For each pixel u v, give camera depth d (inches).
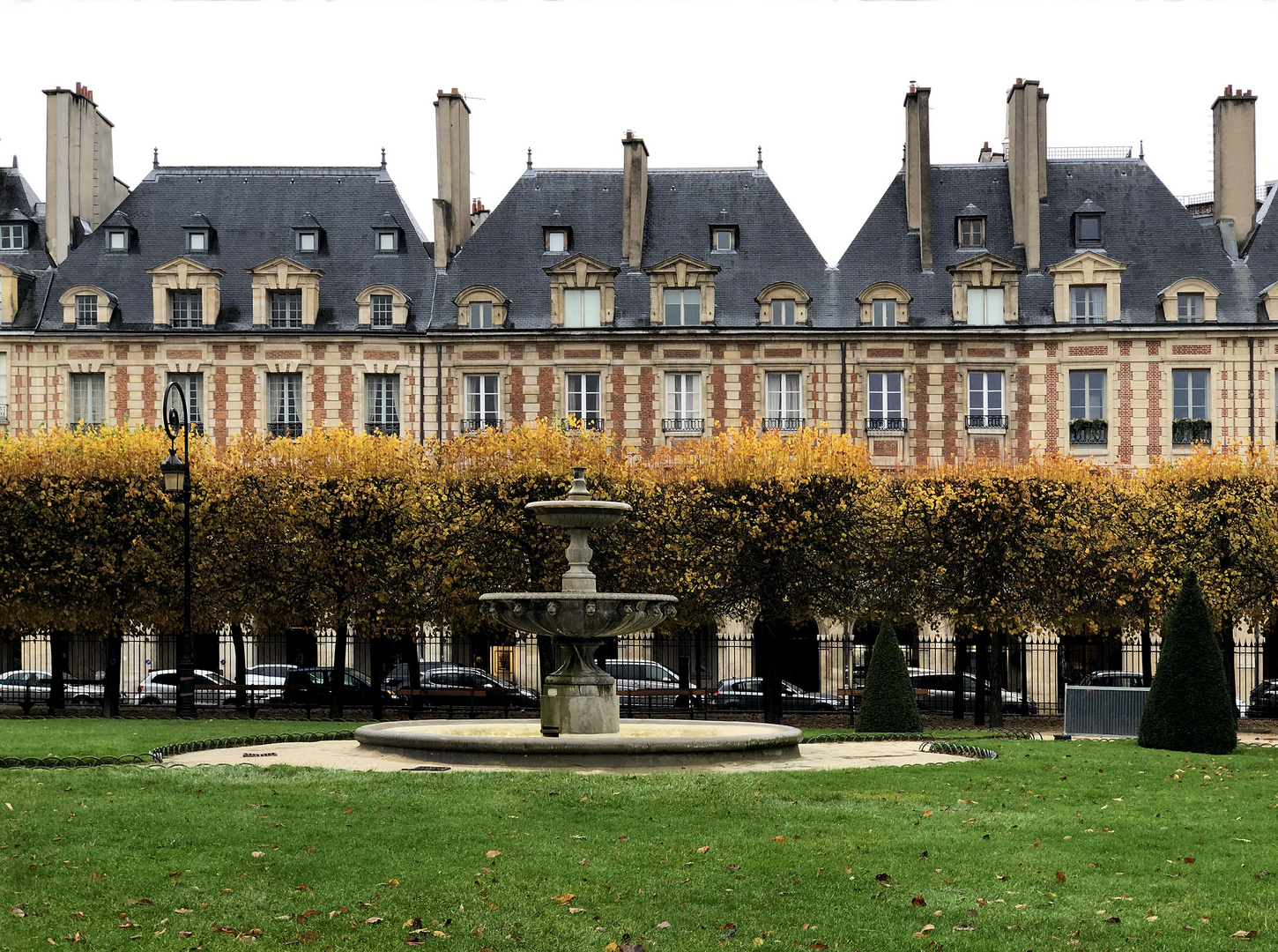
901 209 2129.7
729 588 1544.0
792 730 965.2
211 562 1534.2
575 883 523.2
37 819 617.3
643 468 1664.6
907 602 1560.0
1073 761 914.1
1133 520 1596.9
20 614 1520.7
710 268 2041.1
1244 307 2023.9
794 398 2032.5
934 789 750.5
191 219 2112.5
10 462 1552.7
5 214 2145.7
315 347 2020.2
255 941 457.4
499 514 1571.1
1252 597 1583.4
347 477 1553.9
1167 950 452.1
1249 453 1656.0
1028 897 512.7
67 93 2118.6
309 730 1156.5
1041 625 1563.7
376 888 512.7
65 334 2011.6
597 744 823.1
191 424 1907.0
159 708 1624.0
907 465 2000.5
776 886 524.1
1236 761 966.4
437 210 2107.5
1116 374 2004.2
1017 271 2032.5
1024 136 2080.5
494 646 1937.7
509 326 2038.6
